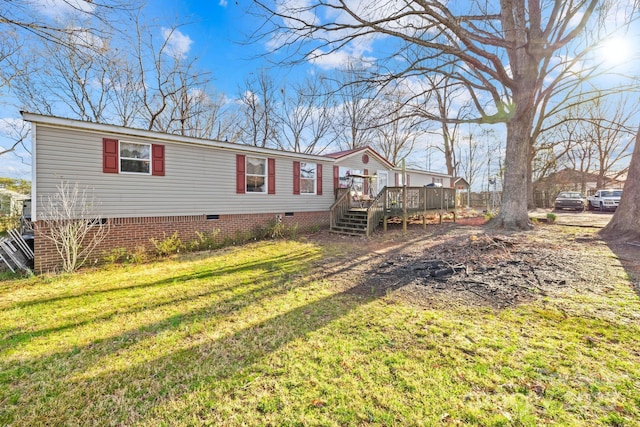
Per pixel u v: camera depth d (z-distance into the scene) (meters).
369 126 9.28
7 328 3.45
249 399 2.15
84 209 6.82
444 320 3.37
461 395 2.11
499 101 10.05
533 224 11.02
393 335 3.05
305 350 2.81
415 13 6.88
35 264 6.20
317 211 12.64
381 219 11.23
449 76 8.96
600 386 2.13
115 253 7.08
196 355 2.80
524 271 5.02
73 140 6.71
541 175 26.19
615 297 3.79
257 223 10.43
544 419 1.85
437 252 6.82
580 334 2.91
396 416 1.92
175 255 7.73
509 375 2.31
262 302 4.19
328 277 5.37
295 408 2.03
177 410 2.07
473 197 28.41
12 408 2.12
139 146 7.77
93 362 2.72
